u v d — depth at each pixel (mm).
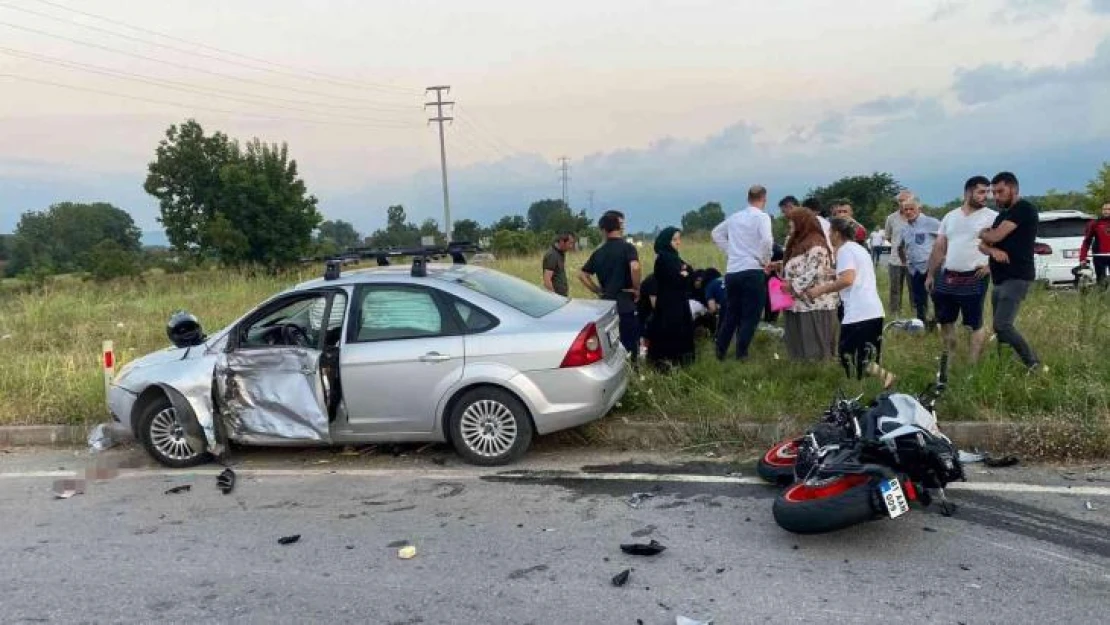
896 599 3789
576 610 3873
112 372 7738
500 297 6344
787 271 7527
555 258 9617
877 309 6664
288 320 6738
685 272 7934
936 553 4254
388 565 4504
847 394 6410
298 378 6297
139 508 5676
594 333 6102
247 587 4320
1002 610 3639
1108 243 11695
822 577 4059
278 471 6387
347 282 6445
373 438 6293
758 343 9086
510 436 6105
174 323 6867
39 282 22719
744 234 7938
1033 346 7613
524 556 4527
